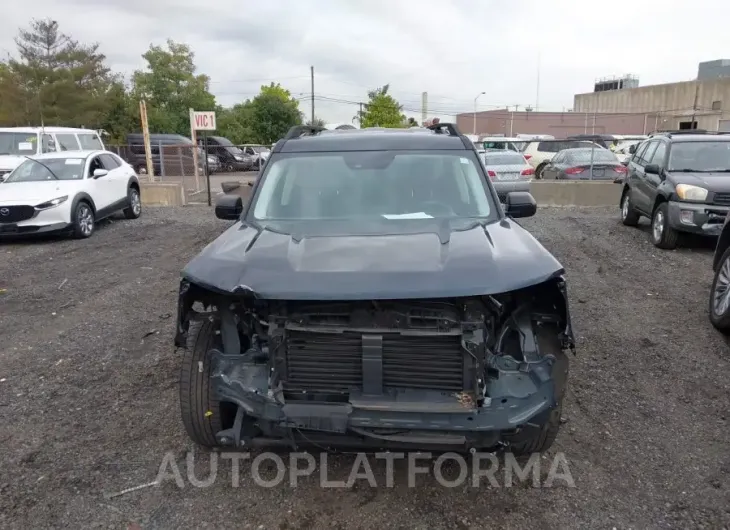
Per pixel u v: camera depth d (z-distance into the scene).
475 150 4.72
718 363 5.11
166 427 4.10
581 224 12.73
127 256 9.90
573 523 3.12
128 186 14.16
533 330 3.30
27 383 4.82
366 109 46.28
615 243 10.49
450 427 2.93
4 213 10.94
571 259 9.11
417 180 4.41
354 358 3.06
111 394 4.61
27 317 6.60
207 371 3.49
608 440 3.90
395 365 3.03
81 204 11.75
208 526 3.12
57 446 3.86
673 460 3.68
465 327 2.97
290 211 4.24
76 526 3.12
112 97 47.69
